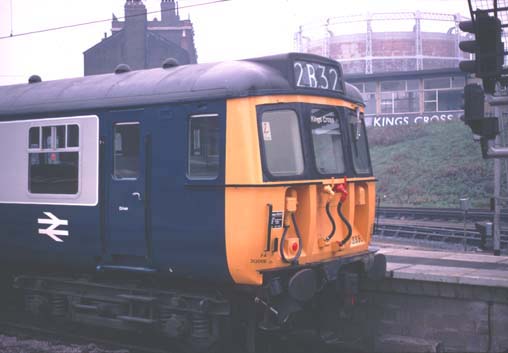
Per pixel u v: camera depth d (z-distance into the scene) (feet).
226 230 24.09
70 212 29.37
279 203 24.21
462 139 105.09
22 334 31.60
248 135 23.79
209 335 26.76
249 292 24.77
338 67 28.43
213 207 24.52
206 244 24.79
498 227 46.75
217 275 24.76
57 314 31.63
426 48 173.68
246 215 23.61
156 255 26.48
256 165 23.68
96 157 28.27
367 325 30.86
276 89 24.72
